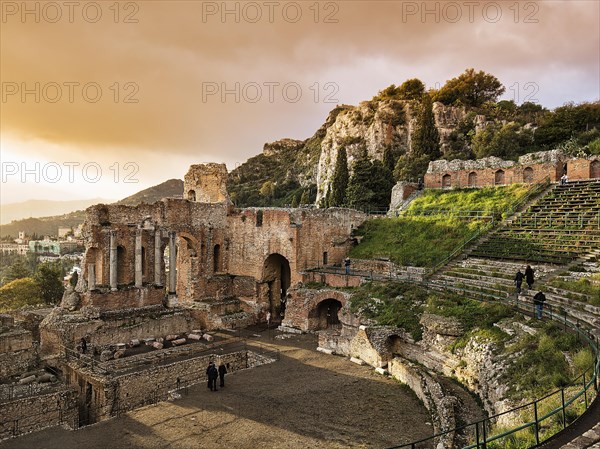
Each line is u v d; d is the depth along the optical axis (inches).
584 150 2401.6
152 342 1489.9
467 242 1736.0
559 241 1485.0
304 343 1530.5
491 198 2121.1
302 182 7042.3
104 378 1092.5
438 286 1409.9
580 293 1089.4
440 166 2544.3
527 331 947.3
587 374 673.0
